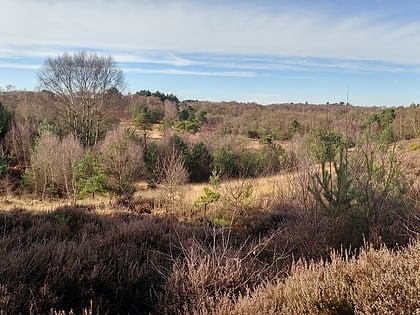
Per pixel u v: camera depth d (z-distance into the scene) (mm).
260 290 3445
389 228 5633
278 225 7863
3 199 19281
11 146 30906
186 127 43438
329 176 6016
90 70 38531
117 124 41312
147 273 4496
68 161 22500
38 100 39219
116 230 6879
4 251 4789
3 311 3277
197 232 7316
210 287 3797
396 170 6797
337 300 2967
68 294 3977
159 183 19438
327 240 5551
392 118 24750
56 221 8227
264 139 33875
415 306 2578
